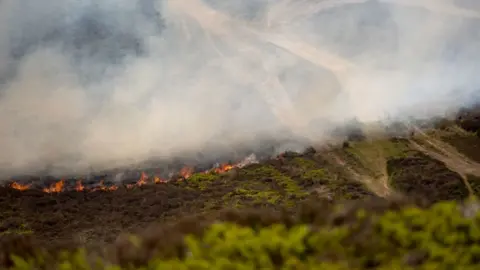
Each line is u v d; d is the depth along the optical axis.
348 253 3.71
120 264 3.85
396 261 3.63
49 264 4.02
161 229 4.15
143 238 4.07
